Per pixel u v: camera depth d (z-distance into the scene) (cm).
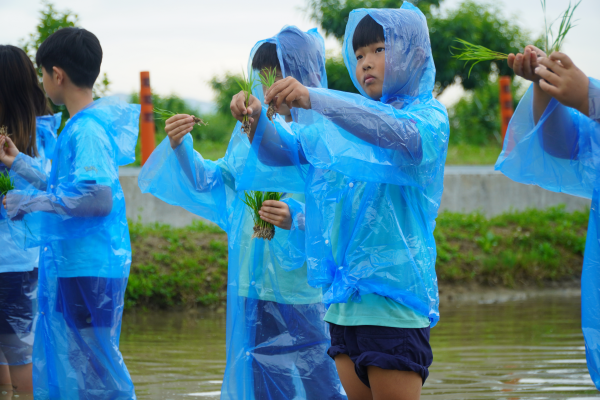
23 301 434
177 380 494
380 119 276
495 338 639
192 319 744
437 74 2056
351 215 298
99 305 366
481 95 2238
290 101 279
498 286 927
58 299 368
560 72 262
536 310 792
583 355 566
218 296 809
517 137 302
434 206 306
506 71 2084
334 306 302
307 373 359
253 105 318
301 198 368
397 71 304
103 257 369
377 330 282
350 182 304
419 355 284
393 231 288
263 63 369
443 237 965
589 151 291
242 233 366
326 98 278
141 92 1028
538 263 966
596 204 289
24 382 437
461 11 2077
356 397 300
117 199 372
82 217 356
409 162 284
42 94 446
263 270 361
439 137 295
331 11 2092
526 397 443
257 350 358
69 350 364
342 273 294
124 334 664
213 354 581
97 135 364
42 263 372
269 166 330
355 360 287
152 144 1031
